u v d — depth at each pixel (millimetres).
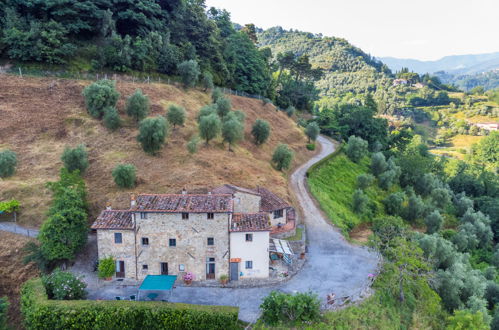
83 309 31500
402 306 39406
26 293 33750
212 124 65250
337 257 46594
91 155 59312
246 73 116250
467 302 44906
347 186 78375
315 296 33625
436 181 89188
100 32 86375
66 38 79812
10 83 71000
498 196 95438
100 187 51906
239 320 32344
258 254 39156
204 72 97500
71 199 40688
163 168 57125
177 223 37594
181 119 68812
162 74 91625
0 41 74188
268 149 81125
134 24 91375
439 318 41656
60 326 31266
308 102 140000
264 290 37594
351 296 36719
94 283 37656
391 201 74812
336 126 114812
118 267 38500
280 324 31922
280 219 52000
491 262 65125
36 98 69625
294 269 42188
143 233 37656
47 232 38062
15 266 38844
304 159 87250
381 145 111500
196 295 36125
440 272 46875
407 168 90812
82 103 70750
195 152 62500
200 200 38969
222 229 38062
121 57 83062
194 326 31375
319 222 57562
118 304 32125
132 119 69562
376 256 47219
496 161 140750
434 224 68875
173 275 38000
